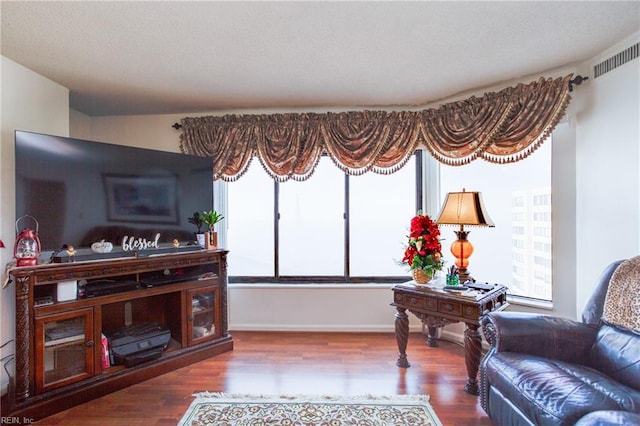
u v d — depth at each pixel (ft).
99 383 7.17
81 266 7.08
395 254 11.49
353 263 11.56
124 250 8.23
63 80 8.67
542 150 8.94
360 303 11.18
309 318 11.24
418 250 8.48
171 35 6.59
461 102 9.41
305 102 10.44
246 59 7.63
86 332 7.17
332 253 11.62
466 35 6.68
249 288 11.29
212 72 8.29
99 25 6.21
